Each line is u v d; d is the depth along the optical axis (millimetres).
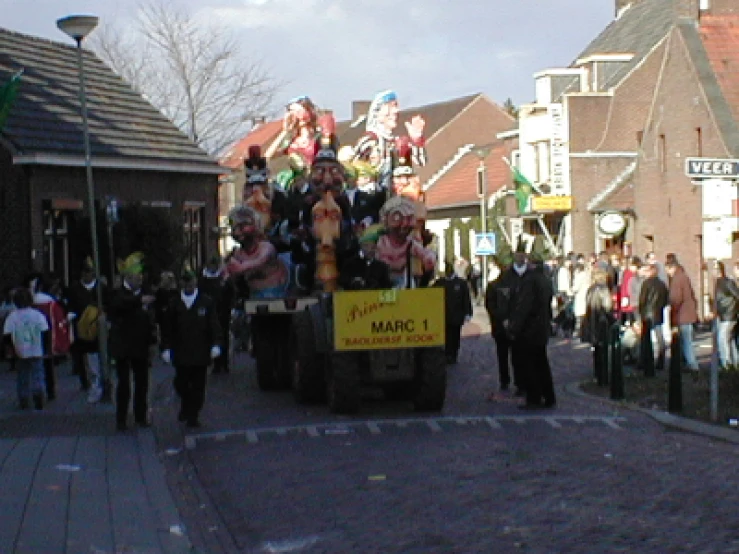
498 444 12930
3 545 8828
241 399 18000
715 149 33750
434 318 15609
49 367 17891
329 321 15836
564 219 46188
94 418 15922
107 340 17672
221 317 21922
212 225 36906
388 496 10430
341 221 17422
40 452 13047
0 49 31844
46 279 20922
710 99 34094
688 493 10156
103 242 28031
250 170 19031
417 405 15812
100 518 9820
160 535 9242
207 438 14125
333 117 20953
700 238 34625
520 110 50594
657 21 49781
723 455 12000
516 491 10422
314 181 17594
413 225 16875
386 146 21297
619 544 8492
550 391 16047
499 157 60219
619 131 46000
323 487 10969
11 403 17625
